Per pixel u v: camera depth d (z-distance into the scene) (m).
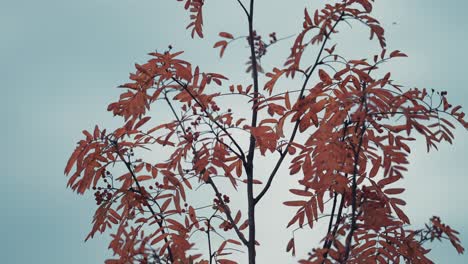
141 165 4.33
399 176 3.69
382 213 3.59
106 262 4.10
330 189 3.68
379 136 3.81
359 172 3.80
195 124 4.21
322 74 3.93
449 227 3.96
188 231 4.22
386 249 3.76
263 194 4.29
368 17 3.97
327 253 3.52
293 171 3.72
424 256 3.81
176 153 4.18
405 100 3.61
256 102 4.23
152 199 4.34
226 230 4.29
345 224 3.65
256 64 4.49
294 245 3.72
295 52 4.07
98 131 4.28
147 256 4.00
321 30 3.91
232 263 4.15
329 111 3.71
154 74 4.12
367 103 3.34
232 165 4.31
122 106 4.22
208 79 4.23
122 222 4.20
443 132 3.81
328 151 3.58
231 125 4.11
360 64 3.91
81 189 4.28
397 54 3.81
